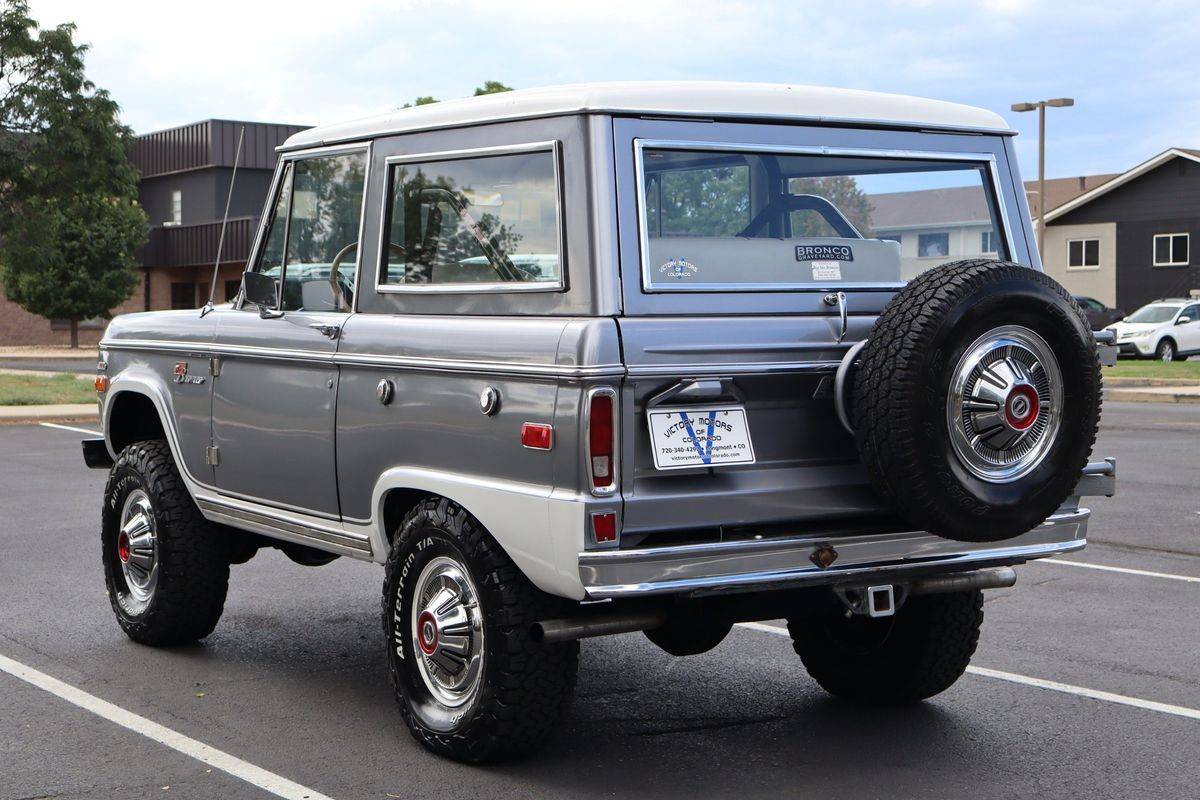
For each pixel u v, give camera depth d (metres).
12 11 33.62
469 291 5.15
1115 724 5.70
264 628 7.43
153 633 6.85
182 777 4.97
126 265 48.28
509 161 5.06
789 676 6.51
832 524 5.00
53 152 34.50
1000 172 5.73
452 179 5.28
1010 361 4.69
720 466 4.73
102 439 7.49
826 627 6.04
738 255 4.99
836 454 5.01
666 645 5.39
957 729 5.64
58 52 34.34
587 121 4.82
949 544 4.98
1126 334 38.84
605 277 4.71
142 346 6.99
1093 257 52.28
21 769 5.05
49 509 11.66
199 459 6.58
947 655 5.73
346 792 4.82
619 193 4.79
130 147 36.28
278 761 5.16
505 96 5.10
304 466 5.86
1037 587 8.59
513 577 4.85
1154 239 50.72
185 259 50.00
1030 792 4.86
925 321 4.54
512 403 4.75
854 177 5.39
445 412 5.05
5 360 42.41
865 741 5.46
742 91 5.15
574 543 4.48
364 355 5.43
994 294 4.59
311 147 5.98
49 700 5.98
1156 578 8.88
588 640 7.26
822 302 5.13
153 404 7.26
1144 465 14.87
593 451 4.48
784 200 5.24
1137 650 6.98
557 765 5.13
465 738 5.00
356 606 8.02
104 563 7.21
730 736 5.52
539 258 4.92
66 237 46.97
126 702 5.96
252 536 6.96
